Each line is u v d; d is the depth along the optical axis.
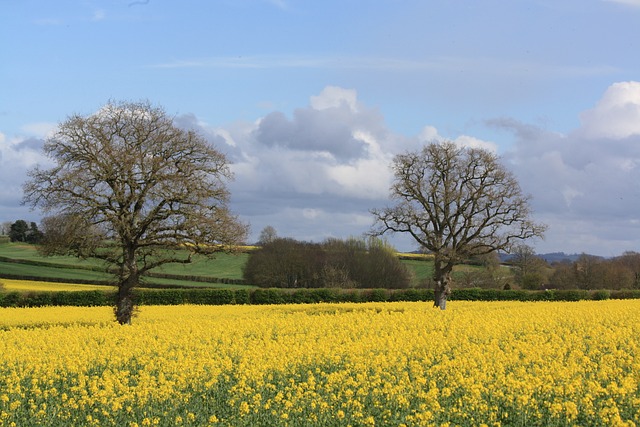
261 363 17.81
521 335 25.02
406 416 12.98
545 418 13.09
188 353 20.06
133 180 33.00
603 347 21.62
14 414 13.80
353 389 15.35
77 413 13.96
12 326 31.17
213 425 12.73
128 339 22.92
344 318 31.02
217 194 34.00
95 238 32.59
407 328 26.98
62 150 32.81
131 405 14.02
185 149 34.06
